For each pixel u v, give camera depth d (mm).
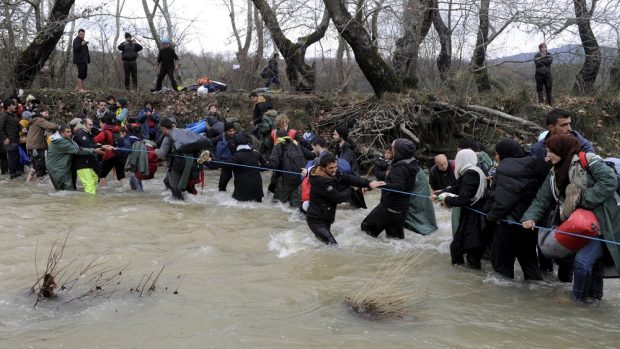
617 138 17781
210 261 6637
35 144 12336
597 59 18406
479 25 16141
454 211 6641
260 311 5074
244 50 24719
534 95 19000
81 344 4309
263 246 7340
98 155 11711
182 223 8477
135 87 18438
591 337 4586
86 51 17406
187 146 9906
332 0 15430
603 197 4957
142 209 9289
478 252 6434
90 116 16438
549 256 5441
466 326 4781
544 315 5078
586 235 5031
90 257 6656
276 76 20453
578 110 17688
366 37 15695
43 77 19969
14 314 4875
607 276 5336
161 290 5570
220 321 4812
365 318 4945
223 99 17219
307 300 5379
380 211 7312
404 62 18031
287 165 9617
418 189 7672
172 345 4320
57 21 17750
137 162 10930
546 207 5500
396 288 5738
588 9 15250
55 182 10875
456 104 15867
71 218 8625
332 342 4406
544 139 5875
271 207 9703
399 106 15320
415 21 16516
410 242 7555
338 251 7004
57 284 5680
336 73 23250
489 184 6406
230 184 12805
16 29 19797
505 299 5516
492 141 15375
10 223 8219
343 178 7184
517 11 14227
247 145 9945
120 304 5156
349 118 15750
